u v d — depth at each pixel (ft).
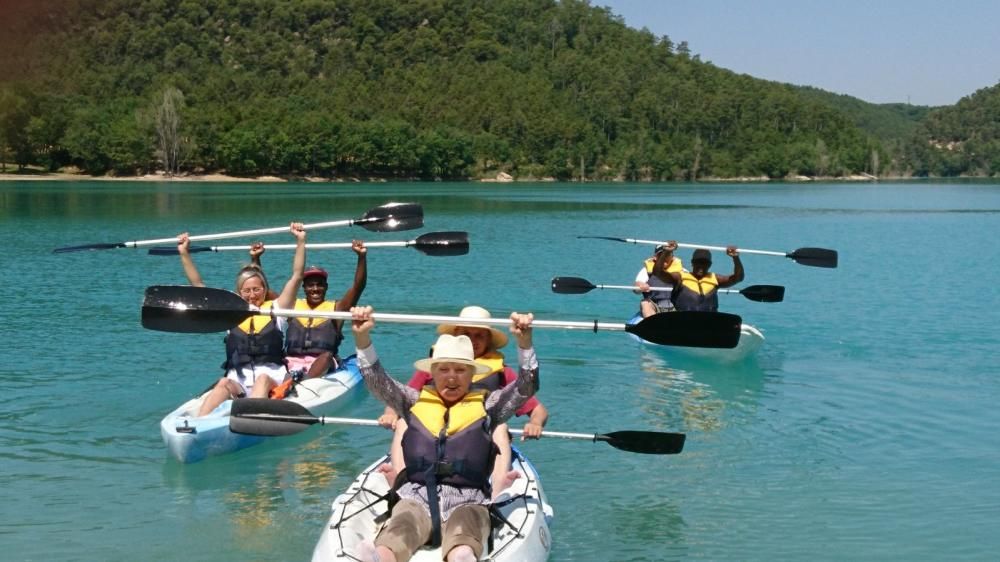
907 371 42.68
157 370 41.70
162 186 287.89
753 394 38.60
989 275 77.15
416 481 21.59
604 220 148.97
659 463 30.40
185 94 411.75
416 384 27.45
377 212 42.01
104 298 61.41
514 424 34.50
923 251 99.09
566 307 60.18
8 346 46.39
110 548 24.02
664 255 48.60
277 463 30.14
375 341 48.21
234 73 500.74
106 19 383.65
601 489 28.19
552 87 625.00
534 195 269.44
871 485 28.50
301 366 36.96
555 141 531.91
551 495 27.73
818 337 50.62
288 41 603.26
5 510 26.22
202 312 26.96
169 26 482.28
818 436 33.19
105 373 41.06
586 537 24.81
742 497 27.61
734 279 49.32
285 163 377.30
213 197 209.05
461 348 21.67
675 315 26.14
